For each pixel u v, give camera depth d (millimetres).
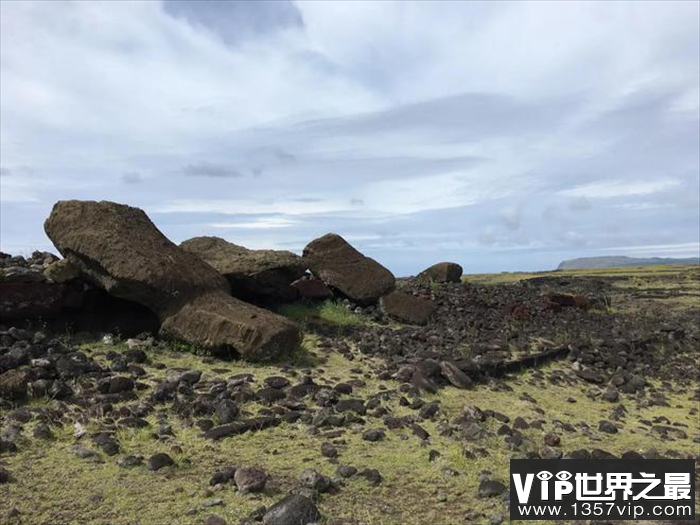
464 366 9039
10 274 8484
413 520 4473
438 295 16062
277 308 12156
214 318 8664
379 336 11516
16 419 5836
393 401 7574
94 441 5504
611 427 7426
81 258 8906
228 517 4289
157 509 4371
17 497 4410
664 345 13750
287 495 4703
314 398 7324
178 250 9789
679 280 33344
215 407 6551
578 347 12039
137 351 8180
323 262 13867
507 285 21750
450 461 5637
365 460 5582
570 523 4621
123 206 9672
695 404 9391
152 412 6441
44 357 7582
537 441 6703
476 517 4570
